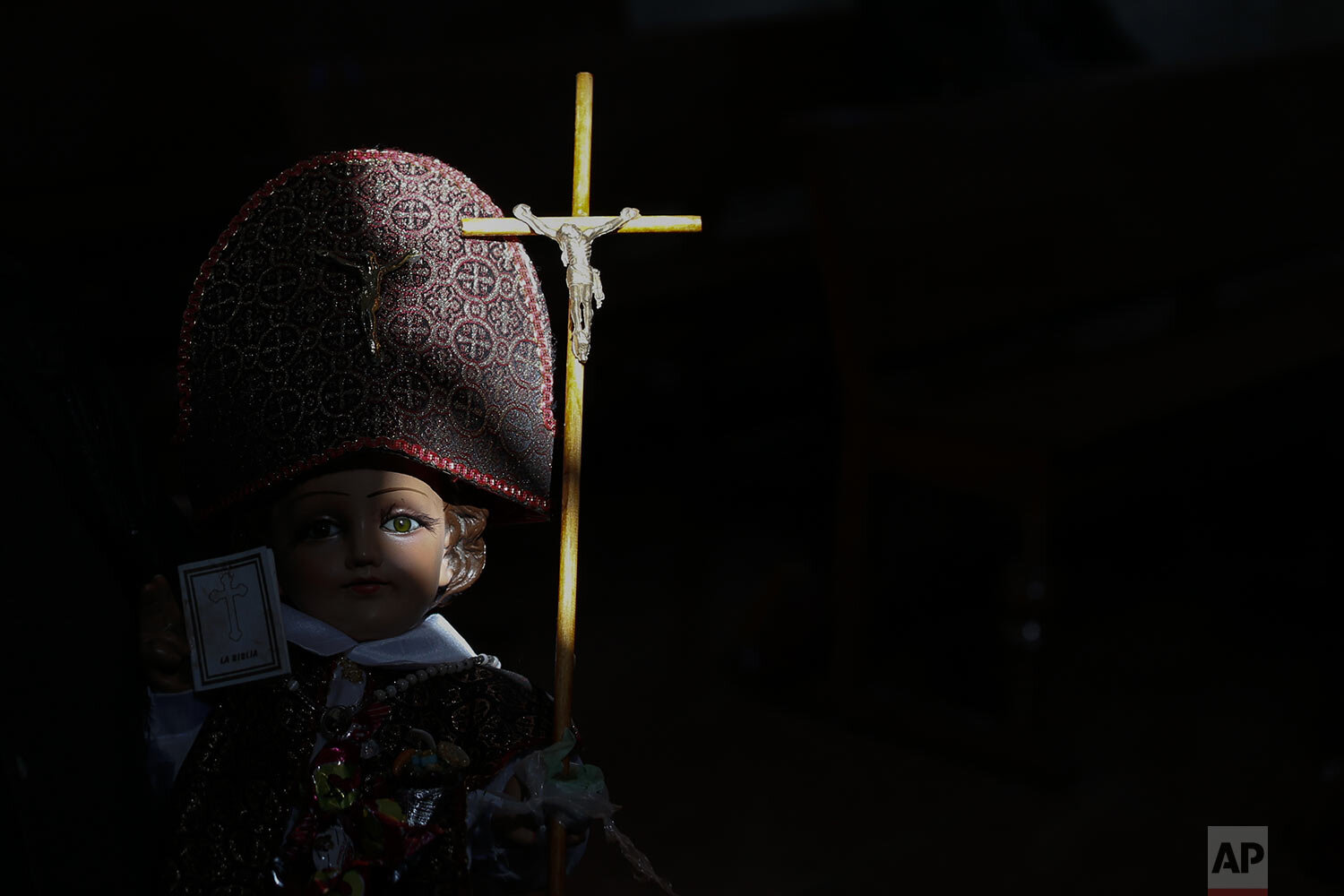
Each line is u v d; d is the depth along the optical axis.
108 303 3.40
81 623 0.98
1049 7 4.45
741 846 2.50
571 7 5.32
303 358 1.07
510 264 1.15
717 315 3.97
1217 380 3.04
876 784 2.72
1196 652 3.24
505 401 1.13
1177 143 3.60
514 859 1.10
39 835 0.88
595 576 3.57
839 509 2.97
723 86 4.08
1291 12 5.19
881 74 4.19
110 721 0.99
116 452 1.09
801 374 4.49
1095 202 3.40
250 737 1.07
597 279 1.12
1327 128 4.00
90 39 3.79
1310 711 2.98
